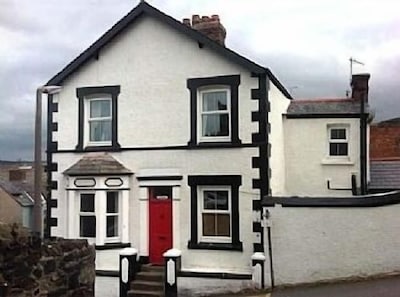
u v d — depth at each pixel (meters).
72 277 8.67
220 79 17.72
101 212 18.28
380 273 14.72
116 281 17.95
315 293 13.34
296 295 13.38
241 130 17.38
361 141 19.84
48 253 8.05
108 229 18.52
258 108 17.17
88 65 19.52
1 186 40.41
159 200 18.38
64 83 19.83
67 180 19.09
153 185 18.34
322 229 15.29
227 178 17.39
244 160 17.25
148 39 18.80
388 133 28.81
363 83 21.14
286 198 15.67
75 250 8.79
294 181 20.02
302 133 20.11
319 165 19.95
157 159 18.39
